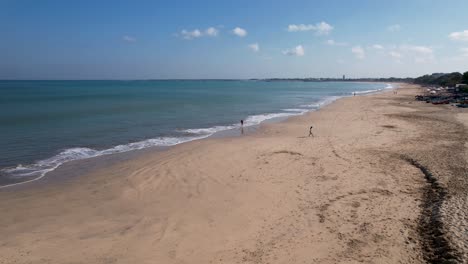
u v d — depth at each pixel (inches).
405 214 418.6
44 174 607.5
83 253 339.3
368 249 341.7
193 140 938.7
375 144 818.8
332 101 2454.5
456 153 692.1
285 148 788.6
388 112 1550.2
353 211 431.5
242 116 1524.4
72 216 426.9
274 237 371.6
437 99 2172.7
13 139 897.5
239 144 841.5
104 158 727.1
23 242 358.6
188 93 3656.5
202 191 513.3
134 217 424.2
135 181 560.7
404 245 346.6
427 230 372.8
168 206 459.8
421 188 508.7
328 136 948.6
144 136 997.8
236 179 566.9
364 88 5649.6
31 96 2723.9
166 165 647.8
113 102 2185.0
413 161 650.8
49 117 1332.4
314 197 482.6
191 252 343.6
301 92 4121.6
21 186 541.3
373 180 549.6
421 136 906.7
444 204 429.1
